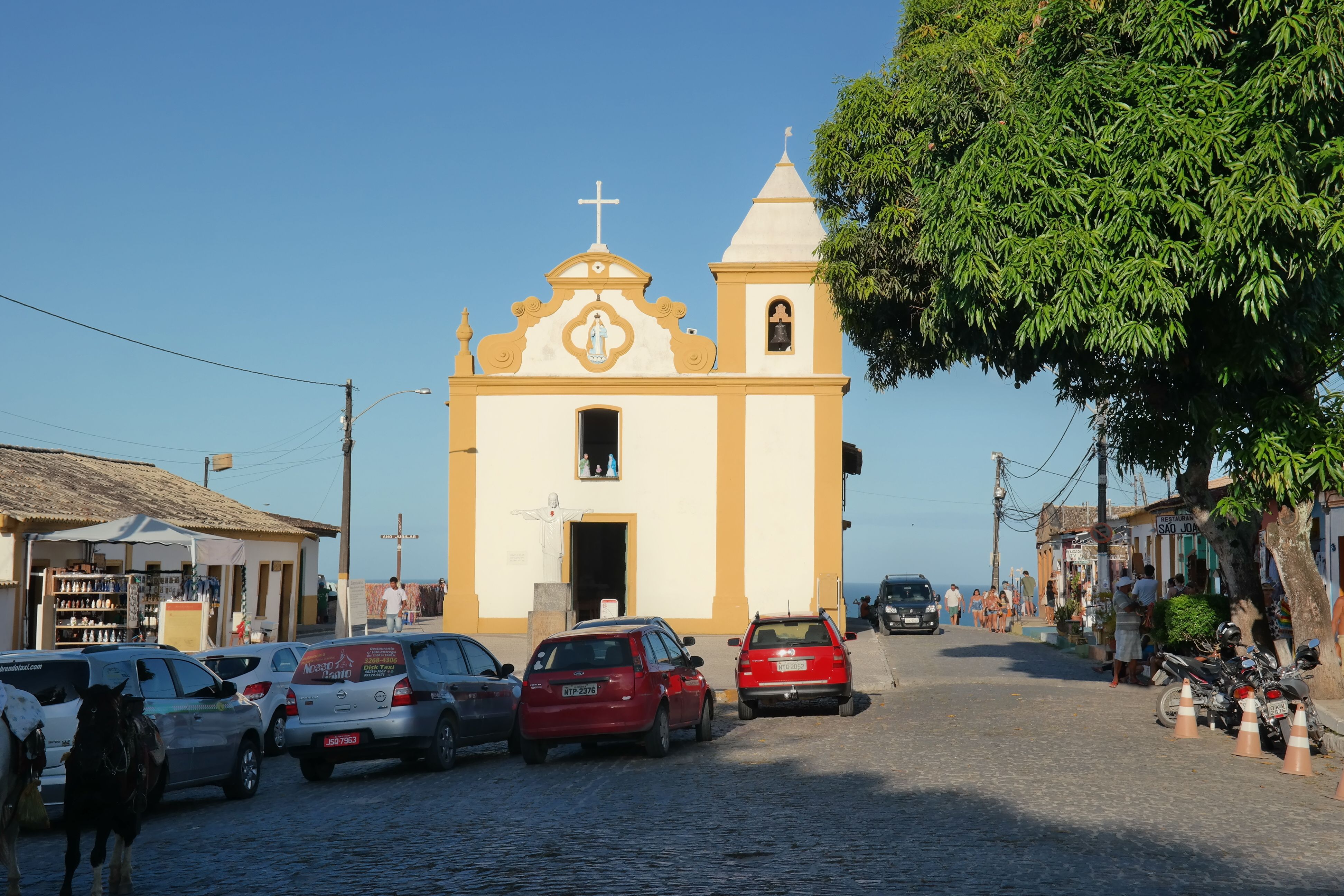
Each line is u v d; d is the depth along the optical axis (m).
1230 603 18.45
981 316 15.79
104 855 8.03
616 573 42.41
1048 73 15.73
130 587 24.17
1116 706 17.78
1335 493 16.44
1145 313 14.20
